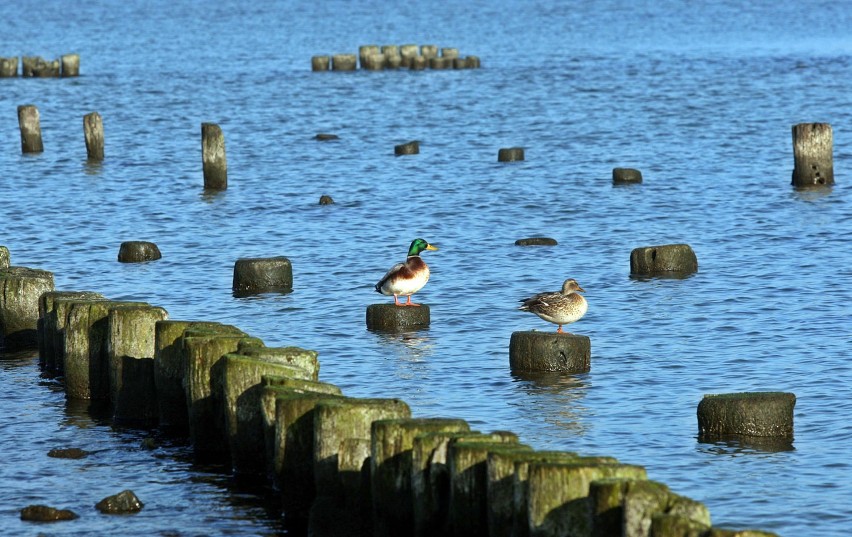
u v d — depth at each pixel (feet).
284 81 241.96
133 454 55.83
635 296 84.99
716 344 72.49
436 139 169.99
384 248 102.53
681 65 261.85
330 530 44.83
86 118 152.76
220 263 97.60
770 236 104.06
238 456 52.24
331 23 412.57
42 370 70.13
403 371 67.67
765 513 47.83
